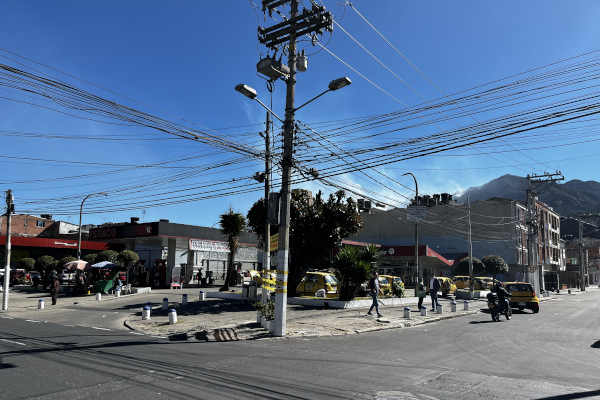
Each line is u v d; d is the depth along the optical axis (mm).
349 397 6238
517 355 10219
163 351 9797
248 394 6262
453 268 55500
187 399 5977
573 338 13609
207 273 38469
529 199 46781
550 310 26188
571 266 93875
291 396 6215
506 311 19375
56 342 10852
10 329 13570
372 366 8484
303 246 22312
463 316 21156
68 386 6570
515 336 13875
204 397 6074
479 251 57406
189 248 36219
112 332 13266
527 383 7266
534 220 47125
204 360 8797
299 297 23750
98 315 18625
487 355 10141
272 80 15688
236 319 16531
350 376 7555
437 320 18828
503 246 56156
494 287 19922
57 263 35812
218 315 17766
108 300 25406
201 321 15945
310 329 14289
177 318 16844
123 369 7750
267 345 11242
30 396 6035
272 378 7277
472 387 6941
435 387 6898
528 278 45188
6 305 21203
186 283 37406
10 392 6223
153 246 48188
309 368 8164
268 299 17312
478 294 34969
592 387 7043
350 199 22719
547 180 46062
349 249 22484
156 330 13781
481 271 50281
